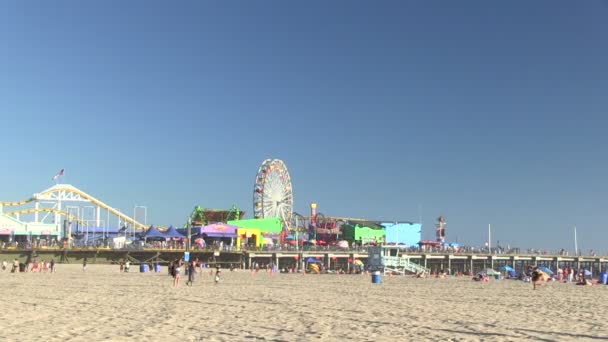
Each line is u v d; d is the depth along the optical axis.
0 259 76.44
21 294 30.53
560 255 108.62
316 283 46.75
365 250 91.25
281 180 109.62
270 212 106.44
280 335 15.79
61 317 19.86
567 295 35.59
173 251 80.38
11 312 21.38
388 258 75.88
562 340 15.12
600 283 55.75
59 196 111.81
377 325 18.11
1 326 17.25
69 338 14.93
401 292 36.47
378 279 49.66
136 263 79.62
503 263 105.38
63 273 58.22
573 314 22.25
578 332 16.64
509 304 27.50
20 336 15.20
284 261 88.50
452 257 94.44
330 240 112.38
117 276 53.00
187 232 87.25
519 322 19.16
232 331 16.56
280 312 22.31
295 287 40.22
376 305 25.95
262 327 17.48
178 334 15.86
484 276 60.91
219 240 94.31
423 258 92.75
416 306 25.66
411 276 70.06
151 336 15.42
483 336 15.74
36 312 21.48
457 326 17.94
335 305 25.72
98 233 111.50
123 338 15.02
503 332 16.55
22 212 107.31
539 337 15.62
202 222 102.25
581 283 54.16
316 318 20.14
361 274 71.75
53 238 95.50
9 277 49.53
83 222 111.75
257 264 80.25
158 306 24.45
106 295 30.38
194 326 17.64
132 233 110.81
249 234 94.44
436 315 21.48
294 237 107.75
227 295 31.48
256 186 105.38
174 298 28.95
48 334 15.60
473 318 20.42
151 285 39.94
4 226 95.62
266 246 90.69
